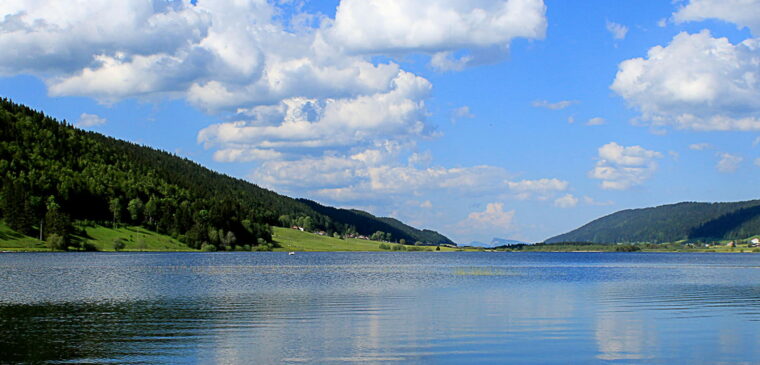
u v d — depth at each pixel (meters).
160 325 44.16
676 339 39.56
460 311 52.00
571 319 47.66
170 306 55.06
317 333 41.09
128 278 90.56
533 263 187.00
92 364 32.25
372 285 80.12
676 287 79.50
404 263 173.00
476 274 110.06
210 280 88.25
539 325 44.75
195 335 40.22
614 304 57.91
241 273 107.75
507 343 38.09
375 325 44.47
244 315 49.41
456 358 34.16
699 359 34.38
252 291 70.31
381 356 34.53
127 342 37.81
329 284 81.62
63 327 43.09
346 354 34.91
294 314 49.97
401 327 43.62
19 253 190.62
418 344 37.69
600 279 97.31
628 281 92.00
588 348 36.78
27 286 75.00
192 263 147.25
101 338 39.03
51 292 67.69
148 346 36.66
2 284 77.69
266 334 40.72
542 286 79.69
